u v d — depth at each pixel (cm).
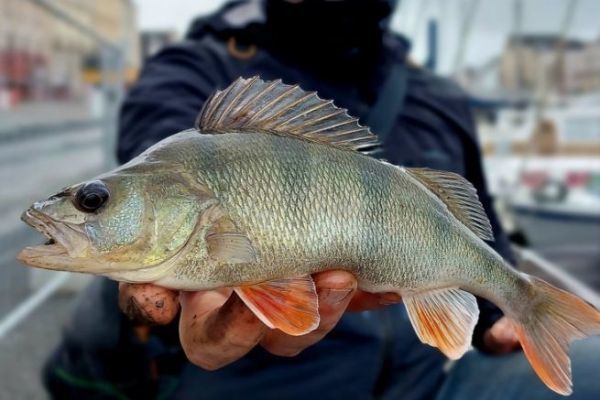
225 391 59
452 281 43
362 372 60
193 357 41
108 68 136
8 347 95
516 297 45
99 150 139
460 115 74
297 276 38
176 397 61
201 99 63
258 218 37
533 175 170
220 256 37
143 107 61
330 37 66
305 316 37
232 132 39
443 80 77
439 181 44
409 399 61
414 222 41
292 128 40
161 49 67
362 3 65
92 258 37
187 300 41
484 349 64
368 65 68
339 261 39
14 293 104
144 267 37
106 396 64
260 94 40
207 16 70
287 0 65
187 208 37
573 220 163
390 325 61
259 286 38
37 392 83
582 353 60
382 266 40
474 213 45
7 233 102
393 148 68
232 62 66
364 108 68
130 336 61
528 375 60
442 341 42
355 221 39
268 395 59
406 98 71
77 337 63
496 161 163
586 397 57
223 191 37
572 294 45
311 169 39
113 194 37
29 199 108
